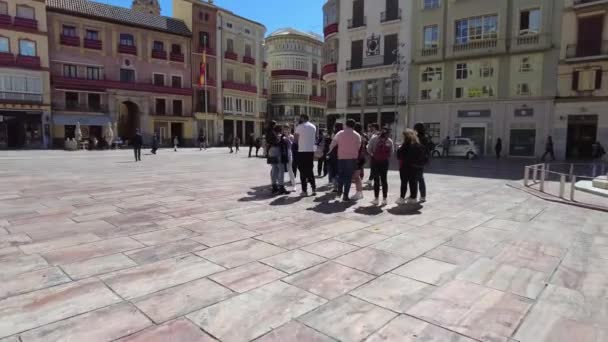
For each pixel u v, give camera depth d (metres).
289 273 3.98
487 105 28.11
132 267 4.07
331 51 35.75
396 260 4.45
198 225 5.89
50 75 35.75
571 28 25.06
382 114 32.44
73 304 3.21
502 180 12.92
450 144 26.81
